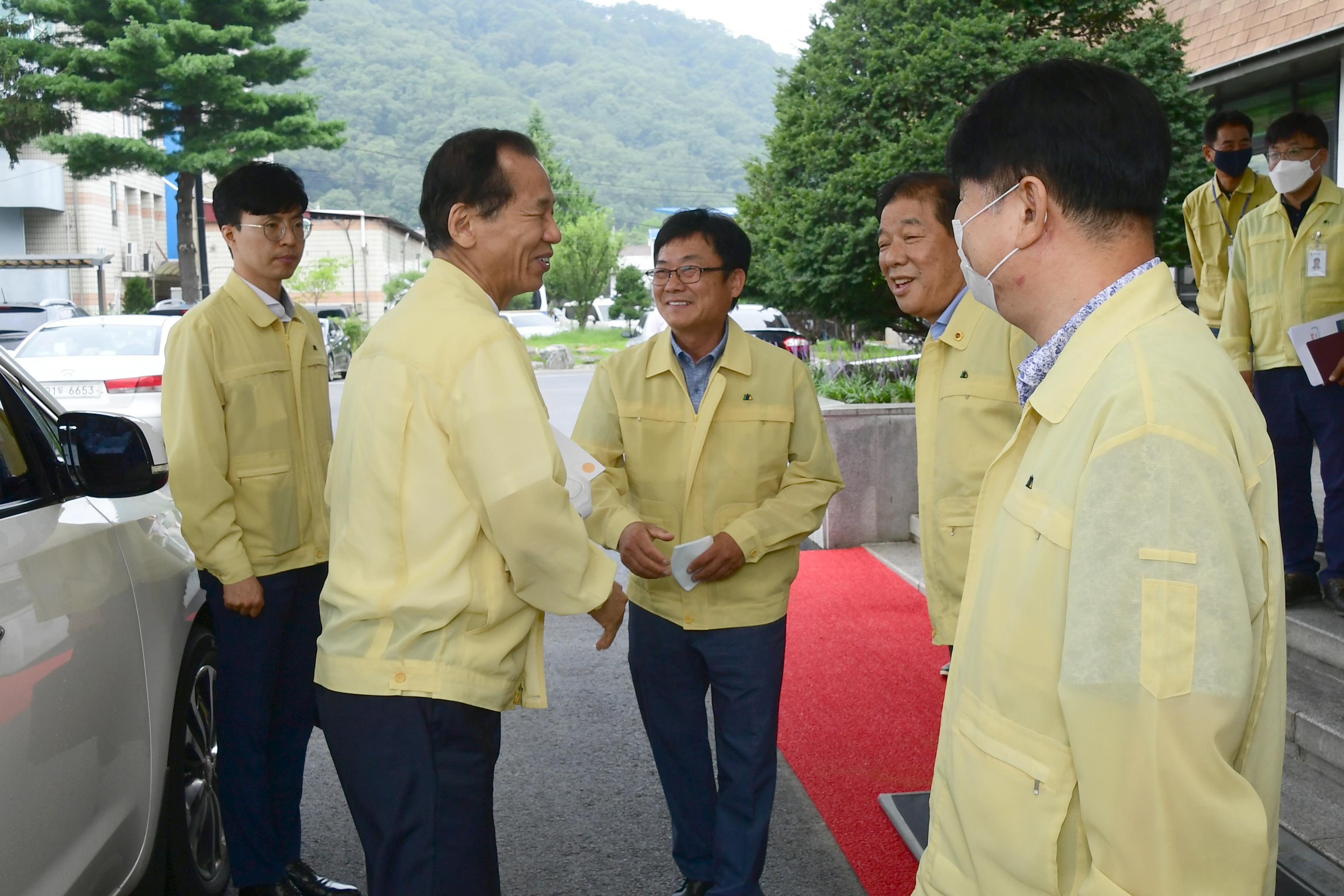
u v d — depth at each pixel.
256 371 2.98
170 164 27.89
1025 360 1.36
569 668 4.98
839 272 9.83
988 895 1.25
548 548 1.89
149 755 2.55
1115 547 1.10
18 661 1.93
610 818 3.52
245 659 2.93
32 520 2.21
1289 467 4.24
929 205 2.61
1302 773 3.45
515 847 3.32
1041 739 1.20
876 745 4.01
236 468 2.94
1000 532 1.29
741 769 2.73
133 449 2.39
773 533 2.72
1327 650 3.86
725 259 2.74
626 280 51.56
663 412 2.87
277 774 3.07
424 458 1.93
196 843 3.00
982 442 2.59
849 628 5.42
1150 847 1.07
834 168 10.04
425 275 2.11
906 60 9.73
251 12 28.95
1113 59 9.25
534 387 1.99
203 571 2.94
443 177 2.06
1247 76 9.06
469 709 1.96
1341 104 8.43
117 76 27.67
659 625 2.86
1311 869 2.87
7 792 1.86
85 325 10.64
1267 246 4.17
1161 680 1.06
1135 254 1.28
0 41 26.77
